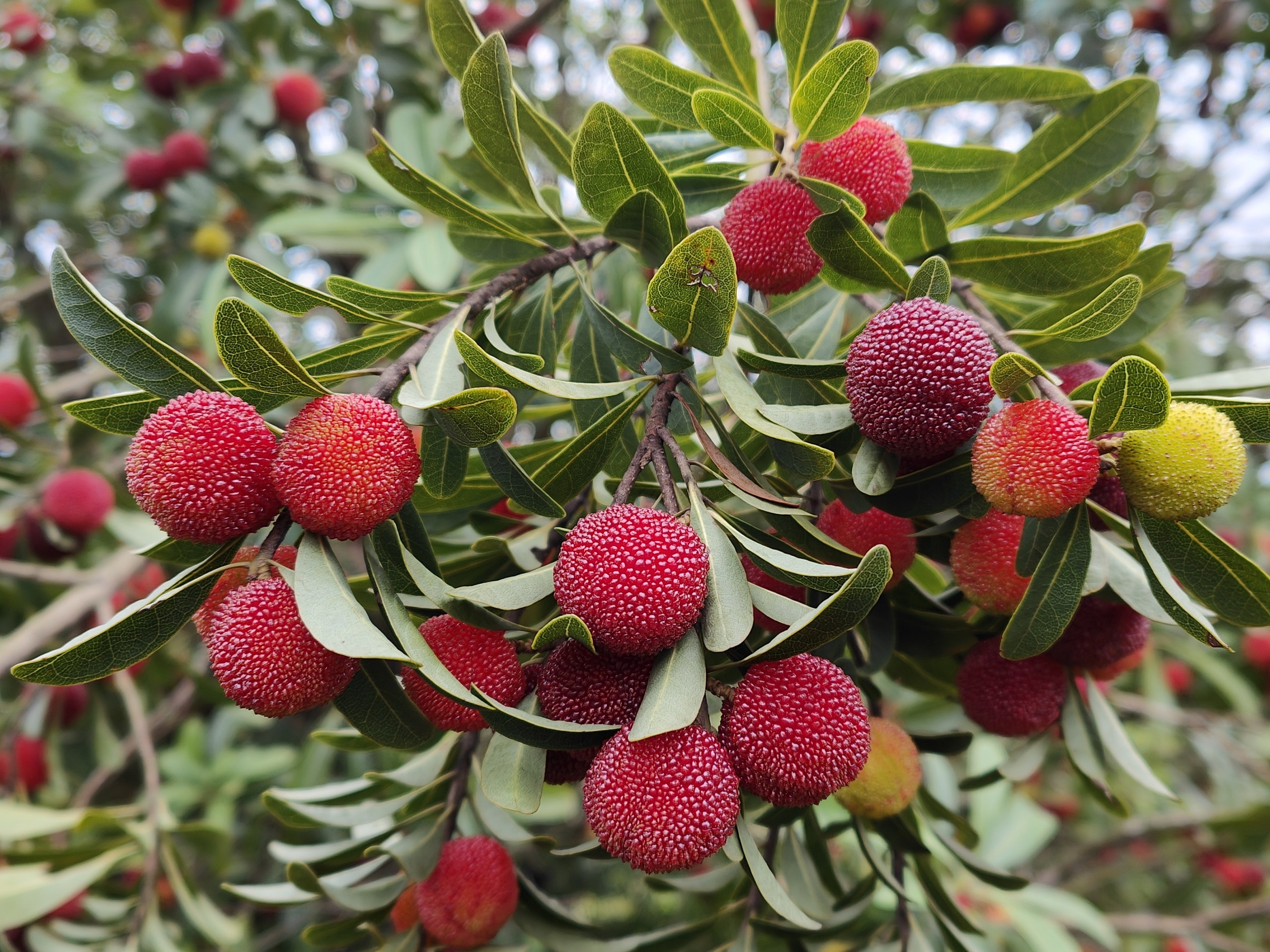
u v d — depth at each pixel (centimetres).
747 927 26
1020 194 28
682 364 20
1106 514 21
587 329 24
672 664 17
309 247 60
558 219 25
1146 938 73
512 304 24
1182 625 18
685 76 25
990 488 19
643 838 16
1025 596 20
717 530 19
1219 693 67
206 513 17
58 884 34
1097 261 23
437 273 47
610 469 25
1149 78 26
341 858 26
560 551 18
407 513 19
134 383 18
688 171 26
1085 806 77
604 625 17
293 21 66
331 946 26
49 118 78
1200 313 79
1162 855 77
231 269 19
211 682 56
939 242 24
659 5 26
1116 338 26
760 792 18
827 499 23
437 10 23
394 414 18
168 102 69
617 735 17
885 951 26
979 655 24
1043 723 24
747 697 17
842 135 23
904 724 36
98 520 50
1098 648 23
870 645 23
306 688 17
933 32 72
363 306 23
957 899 50
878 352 19
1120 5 69
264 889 26
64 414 55
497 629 18
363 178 53
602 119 20
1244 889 70
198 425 17
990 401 19
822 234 21
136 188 63
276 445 18
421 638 17
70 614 44
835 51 20
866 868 52
